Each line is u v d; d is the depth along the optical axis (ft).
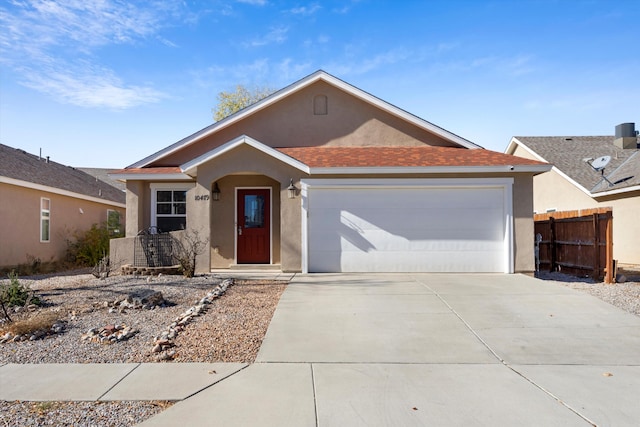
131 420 14.08
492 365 18.86
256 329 23.45
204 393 16.02
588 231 40.57
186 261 37.58
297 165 39.73
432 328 23.79
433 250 40.45
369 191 40.68
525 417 14.24
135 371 18.04
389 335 22.68
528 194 40.22
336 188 40.63
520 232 40.09
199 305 27.86
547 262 48.32
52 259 59.72
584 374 17.85
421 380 17.25
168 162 48.98
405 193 40.70
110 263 40.06
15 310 26.78
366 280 36.45
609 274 37.19
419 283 35.04
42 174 61.21
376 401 15.40
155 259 41.09
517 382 17.06
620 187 54.34
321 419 14.14
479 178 40.24
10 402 15.38
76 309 27.40
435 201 40.63
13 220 52.08
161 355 19.58
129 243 41.27
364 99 47.98
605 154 71.67
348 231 40.60
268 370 18.21
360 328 23.76
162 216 47.39
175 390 16.25
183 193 47.52
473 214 40.57
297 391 16.21
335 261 40.55
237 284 34.88
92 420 14.08
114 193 82.23
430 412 14.60
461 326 24.11
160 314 26.43
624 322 24.73
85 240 63.87
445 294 31.07
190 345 21.03
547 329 23.59
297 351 20.39
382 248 40.57
